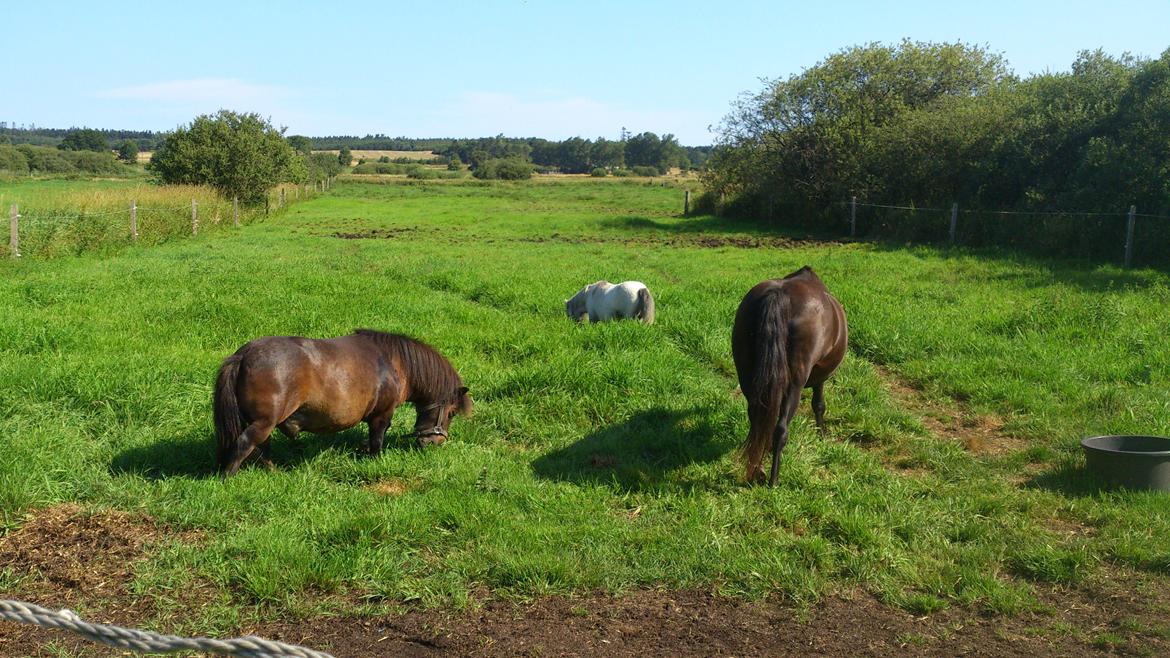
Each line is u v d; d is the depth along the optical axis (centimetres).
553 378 790
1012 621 450
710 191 3522
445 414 664
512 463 645
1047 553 514
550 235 2638
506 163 8456
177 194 2600
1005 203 2242
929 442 726
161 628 417
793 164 2991
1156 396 818
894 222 2439
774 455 607
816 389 728
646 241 2444
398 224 3027
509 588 466
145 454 607
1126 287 1367
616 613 448
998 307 1225
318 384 580
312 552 480
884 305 1230
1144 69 1964
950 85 2875
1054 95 2192
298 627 425
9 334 869
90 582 454
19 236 1648
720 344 1000
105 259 1722
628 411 757
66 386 691
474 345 977
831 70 2906
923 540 539
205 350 915
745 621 446
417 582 464
